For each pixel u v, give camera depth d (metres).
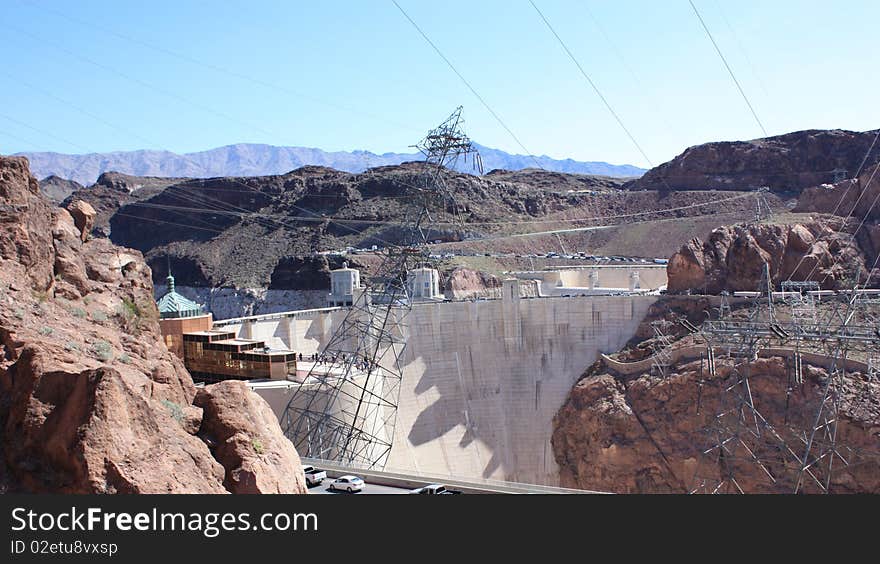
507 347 184.00
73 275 70.00
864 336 103.50
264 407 61.81
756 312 129.00
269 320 156.00
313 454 115.12
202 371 129.38
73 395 44.47
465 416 173.38
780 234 193.50
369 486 76.19
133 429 46.03
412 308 174.75
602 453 165.12
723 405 139.75
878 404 136.62
